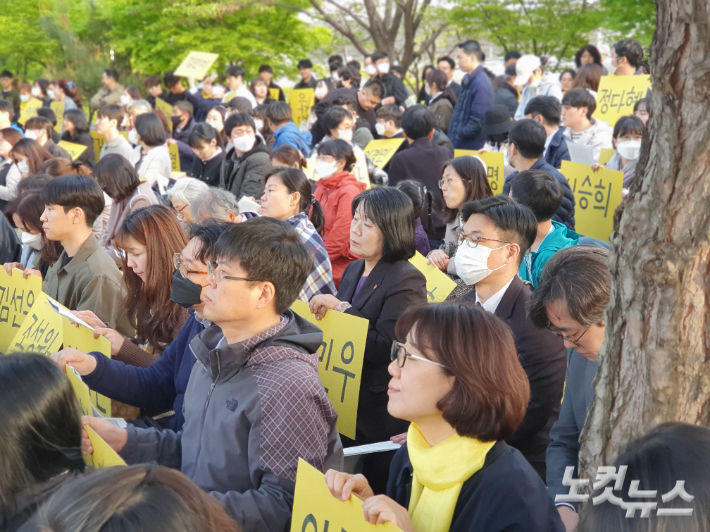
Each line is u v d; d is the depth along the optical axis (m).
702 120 1.55
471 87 9.19
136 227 3.45
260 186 7.19
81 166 6.19
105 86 15.26
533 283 4.12
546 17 14.31
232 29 16.05
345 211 5.46
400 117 8.44
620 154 6.14
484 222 3.21
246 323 2.39
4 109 10.12
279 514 2.12
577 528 1.38
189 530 1.28
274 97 14.27
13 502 1.76
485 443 1.86
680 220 1.59
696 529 1.20
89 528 1.23
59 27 18.33
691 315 1.60
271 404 2.22
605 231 5.32
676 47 1.57
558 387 2.97
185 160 9.78
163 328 3.52
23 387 1.82
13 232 5.62
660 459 1.26
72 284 4.06
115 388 3.05
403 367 1.89
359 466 3.03
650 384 1.64
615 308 1.73
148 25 16.66
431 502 1.86
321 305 3.37
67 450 1.89
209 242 2.83
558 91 9.32
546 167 5.40
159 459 2.59
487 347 1.82
